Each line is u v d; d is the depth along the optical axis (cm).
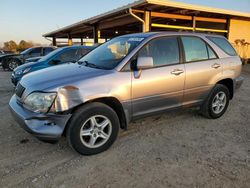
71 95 326
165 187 279
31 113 328
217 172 309
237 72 529
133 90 373
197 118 510
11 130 441
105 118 356
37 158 344
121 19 1423
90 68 384
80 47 836
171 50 425
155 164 327
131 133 429
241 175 303
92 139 349
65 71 379
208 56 481
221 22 1570
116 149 370
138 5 1062
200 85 461
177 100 434
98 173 307
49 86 326
